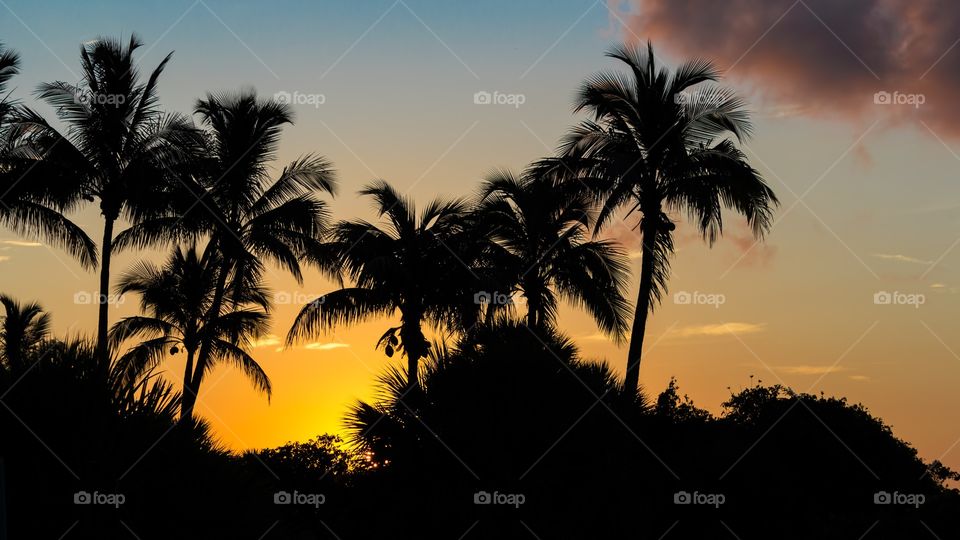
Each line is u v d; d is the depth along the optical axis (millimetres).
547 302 32969
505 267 32312
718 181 28031
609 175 28531
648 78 28906
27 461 13273
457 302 32594
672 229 28484
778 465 23047
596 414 18953
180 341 38594
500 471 18344
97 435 13648
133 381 15219
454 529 18219
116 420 14117
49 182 31953
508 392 18406
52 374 14047
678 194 28250
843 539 23234
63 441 13430
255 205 37625
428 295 32781
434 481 18453
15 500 13039
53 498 13188
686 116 28969
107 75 33281
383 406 19141
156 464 13977
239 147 36406
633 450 19891
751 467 21859
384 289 32594
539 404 18438
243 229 37219
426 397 18828
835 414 28969
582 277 32375
